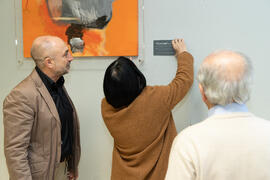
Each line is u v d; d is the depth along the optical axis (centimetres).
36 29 169
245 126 74
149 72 163
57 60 130
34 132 128
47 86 134
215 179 71
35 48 129
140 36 161
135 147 123
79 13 163
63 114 142
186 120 164
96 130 176
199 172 72
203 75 80
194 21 155
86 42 166
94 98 173
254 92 156
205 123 78
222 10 151
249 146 71
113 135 128
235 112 76
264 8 147
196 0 153
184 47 151
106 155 177
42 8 167
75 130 155
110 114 125
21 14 172
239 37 152
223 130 74
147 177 128
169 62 161
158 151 126
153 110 119
